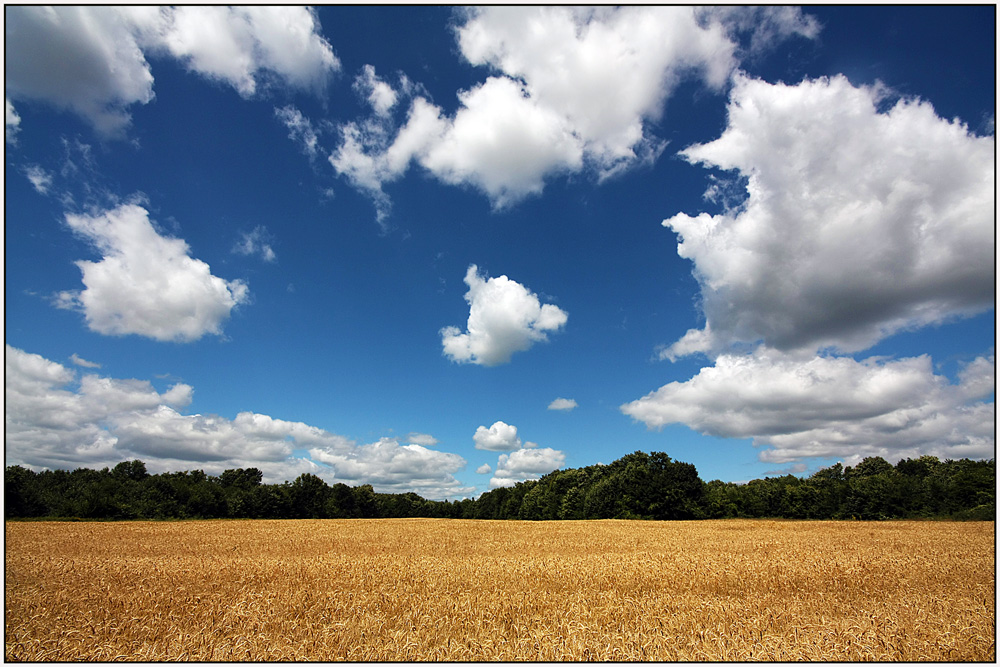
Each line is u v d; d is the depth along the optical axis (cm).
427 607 1184
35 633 1009
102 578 1648
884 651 891
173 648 909
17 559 2255
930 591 1419
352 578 1623
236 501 8550
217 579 1608
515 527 5253
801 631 987
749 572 1702
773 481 9850
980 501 6338
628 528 4953
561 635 972
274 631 1027
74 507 6750
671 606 1215
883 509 7162
